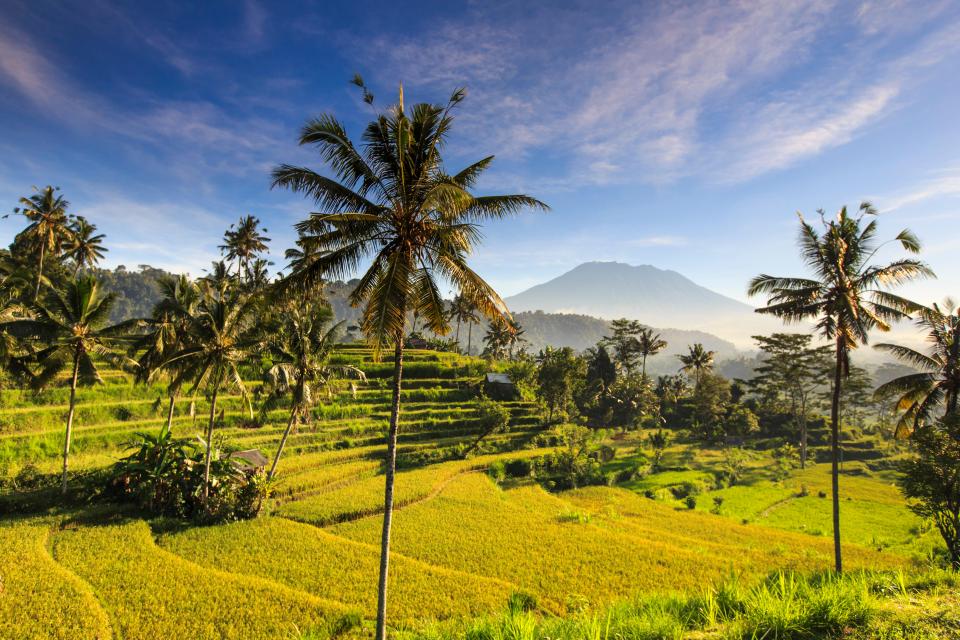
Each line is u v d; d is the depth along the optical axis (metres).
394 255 14.47
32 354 32.47
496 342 115.31
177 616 19.44
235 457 34.50
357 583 24.02
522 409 79.50
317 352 37.81
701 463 71.62
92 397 46.09
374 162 15.06
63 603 19.22
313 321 37.88
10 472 33.91
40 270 55.97
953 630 9.22
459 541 31.62
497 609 21.78
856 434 88.94
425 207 13.95
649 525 41.38
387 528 15.40
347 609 20.69
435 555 29.11
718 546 34.59
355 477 45.66
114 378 49.75
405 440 59.16
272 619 19.67
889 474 70.25
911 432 31.31
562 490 57.00
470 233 14.62
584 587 25.27
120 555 24.42
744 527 42.16
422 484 44.44
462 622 18.44
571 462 61.19
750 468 72.56
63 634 17.39
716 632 10.94
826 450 82.06
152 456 32.31
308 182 14.84
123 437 41.91
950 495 25.50
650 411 96.81
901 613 10.27
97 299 33.19
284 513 34.34
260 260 70.81
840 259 22.61
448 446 59.09
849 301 21.72
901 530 44.69
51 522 27.95
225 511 31.06
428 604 22.03
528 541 32.12
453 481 49.06
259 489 33.16
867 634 9.43
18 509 29.75
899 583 13.09
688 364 105.00
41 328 30.62
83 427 42.53
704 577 26.88
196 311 37.12
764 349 90.00
